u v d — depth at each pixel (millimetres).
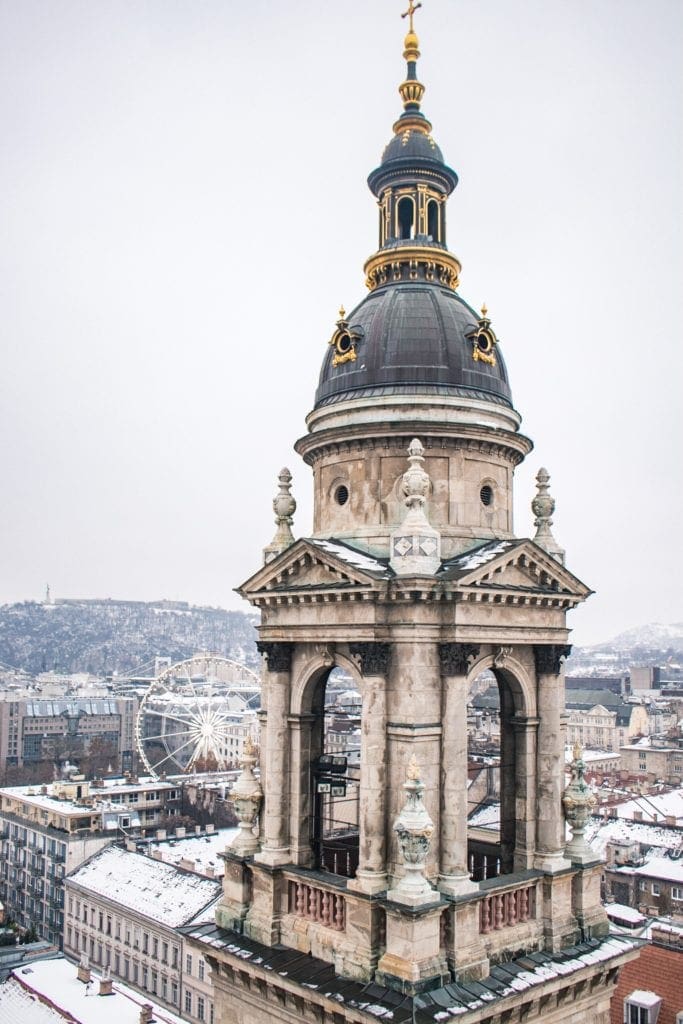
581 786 42438
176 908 137250
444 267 46719
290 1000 37594
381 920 36469
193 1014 126688
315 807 42031
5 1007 95000
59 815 180250
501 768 42625
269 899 40750
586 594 42688
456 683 37719
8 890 189875
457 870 36656
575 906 41094
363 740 37719
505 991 35469
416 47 49625
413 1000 33812
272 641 42406
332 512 43969
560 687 42000
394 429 41719
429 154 47344
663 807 192000
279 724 42000
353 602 38781
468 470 42438
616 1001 83125
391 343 43312
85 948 150375
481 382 43281
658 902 144125
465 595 37750
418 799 35750
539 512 45469
